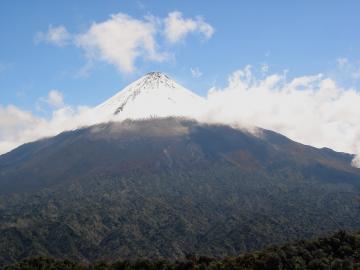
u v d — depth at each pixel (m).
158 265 155.50
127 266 158.25
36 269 161.25
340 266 132.25
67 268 160.12
